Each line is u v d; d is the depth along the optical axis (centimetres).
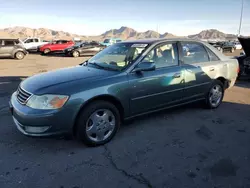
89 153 311
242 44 772
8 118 428
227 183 251
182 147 328
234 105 527
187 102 434
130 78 342
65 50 2122
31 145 330
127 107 347
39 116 281
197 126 401
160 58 387
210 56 465
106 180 255
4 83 775
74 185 246
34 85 312
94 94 306
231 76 498
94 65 394
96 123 320
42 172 268
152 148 325
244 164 287
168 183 251
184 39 430
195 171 272
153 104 378
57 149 320
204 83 448
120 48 411
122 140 347
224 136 365
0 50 1697
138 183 250
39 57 1991
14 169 273
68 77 330
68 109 291
